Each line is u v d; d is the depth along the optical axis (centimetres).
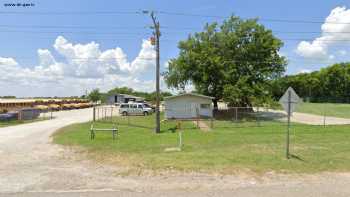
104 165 959
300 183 725
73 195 629
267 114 4291
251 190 662
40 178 785
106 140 1608
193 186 698
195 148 1315
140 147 1350
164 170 858
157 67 2147
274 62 3934
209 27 3931
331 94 9762
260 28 3922
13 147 1379
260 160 993
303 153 1144
